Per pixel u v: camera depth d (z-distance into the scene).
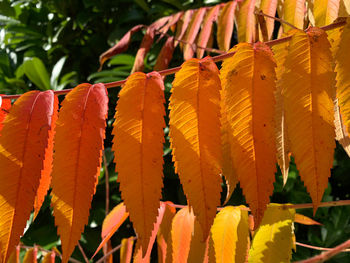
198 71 0.33
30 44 1.44
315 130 0.32
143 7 1.25
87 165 0.33
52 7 1.42
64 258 0.32
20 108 0.33
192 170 0.32
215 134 0.33
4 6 1.44
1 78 1.38
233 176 0.36
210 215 0.32
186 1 1.22
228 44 0.59
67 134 0.33
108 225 0.51
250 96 0.32
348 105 0.32
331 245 1.14
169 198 1.17
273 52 0.35
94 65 1.41
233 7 0.58
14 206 0.32
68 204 0.32
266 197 0.32
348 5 0.41
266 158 0.32
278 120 0.37
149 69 1.23
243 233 0.40
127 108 0.33
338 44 0.33
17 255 0.57
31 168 0.32
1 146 0.32
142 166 0.33
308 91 0.33
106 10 1.38
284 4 0.45
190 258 0.42
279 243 0.39
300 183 1.17
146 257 0.44
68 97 0.33
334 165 1.23
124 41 0.70
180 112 0.33
